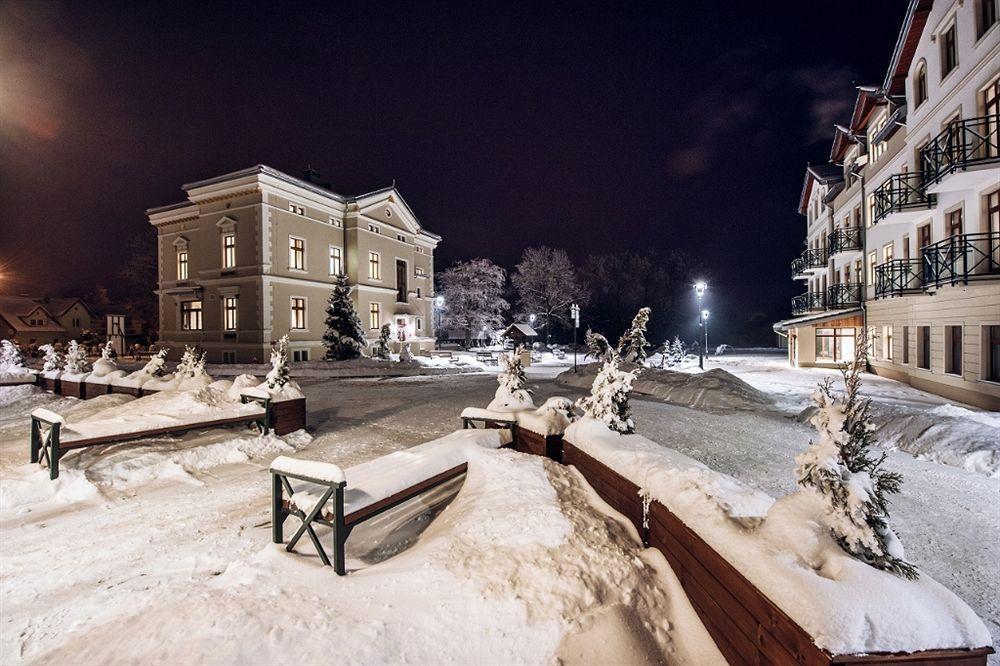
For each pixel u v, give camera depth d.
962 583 4.25
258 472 7.65
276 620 2.98
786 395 15.84
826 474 2.70
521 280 62.03
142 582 4.24
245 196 26.47
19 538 5.28
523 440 6.52
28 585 4.27
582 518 4.12
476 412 7.14
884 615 2.18
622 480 4.42
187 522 5.67
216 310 27.94
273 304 26.47
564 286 61.03
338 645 2.78
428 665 2.72
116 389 13.09
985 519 5.61
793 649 2.28
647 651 2.95
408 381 21.42
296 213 28.08
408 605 3.17
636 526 4.13
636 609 3.23
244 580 3.69
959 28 12.82
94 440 7.06
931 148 13.77
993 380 12.05
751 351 53.12
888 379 19.41
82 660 2.78
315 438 9.83
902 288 16.05
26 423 11.23
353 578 3.64
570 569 3.44
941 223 14.46
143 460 7.33
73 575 4.44
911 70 15.86
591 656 2.86
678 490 3.59
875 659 2.07
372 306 33.12
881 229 20.17
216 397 9.14
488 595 3.20
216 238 27.67
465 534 3.92
